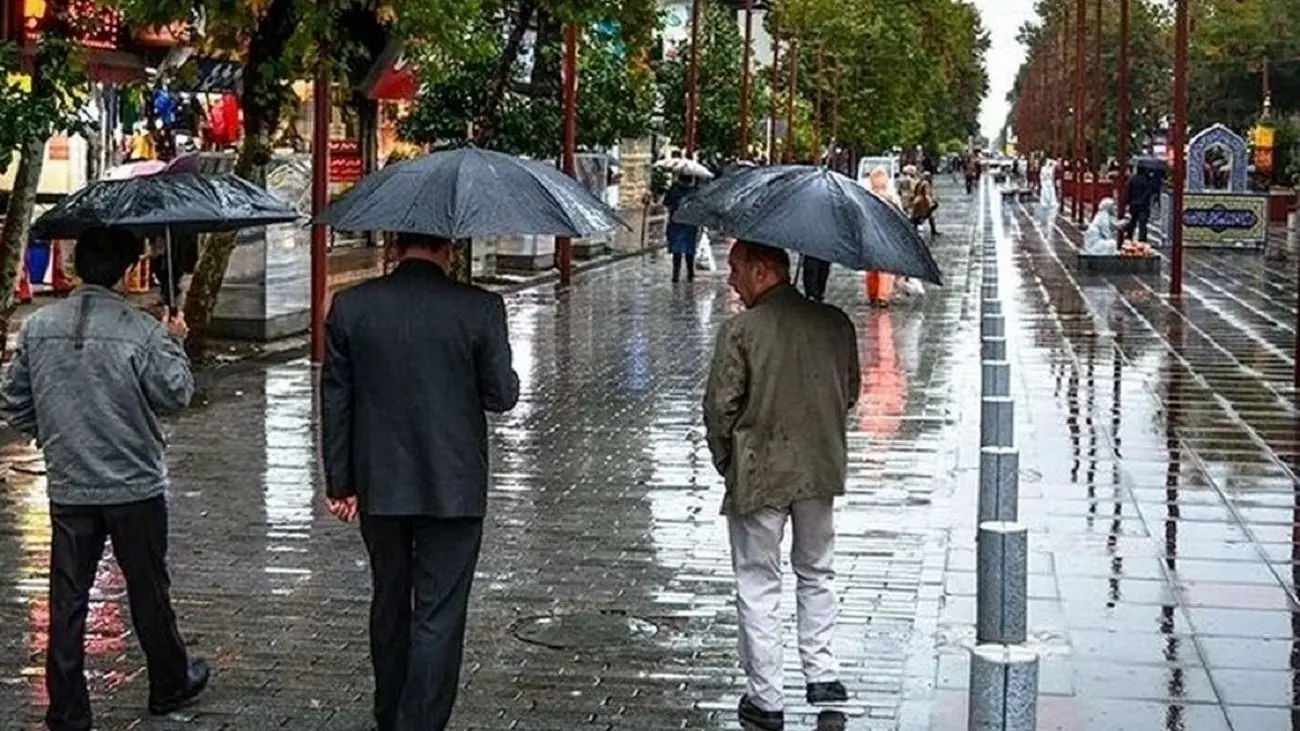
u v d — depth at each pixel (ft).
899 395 60.64
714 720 26.27
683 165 113.60
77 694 24.68
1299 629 31.27
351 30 65.26
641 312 92.17
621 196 142.51
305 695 27.43
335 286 83.66
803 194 24.81
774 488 25.26
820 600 26.43
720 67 182.09
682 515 41.11
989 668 15.06
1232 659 29.37
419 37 62.69
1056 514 40.93
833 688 26.45
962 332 81.46
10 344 65.05
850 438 51.52
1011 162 509.35
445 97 93.91
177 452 48.65
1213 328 85.66
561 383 63.98
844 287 105.70
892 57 275.39
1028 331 83.35
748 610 25.80
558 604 33.01
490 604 32.91
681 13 207.82
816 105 258.16
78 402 24.43
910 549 37.40
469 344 23.16
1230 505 42.14
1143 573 35.27
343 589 34.01
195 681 26.76
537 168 24.27
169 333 25.22
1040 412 57.16
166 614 25.76
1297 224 155.94
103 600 32.60
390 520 23.48
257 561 36.22
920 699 27.07
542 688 27.81
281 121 68.39
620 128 114.93
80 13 65.21
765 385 25.14
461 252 73.46
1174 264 105.19
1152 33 304.71
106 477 24.52
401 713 23.34
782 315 25.40
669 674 28.60
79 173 87.45
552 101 104.22
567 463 47.73
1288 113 257.75
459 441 23.16
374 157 103.50
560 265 109.70
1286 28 227.40
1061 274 124.26
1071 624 31.45
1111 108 302.04
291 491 43.45
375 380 23.17
